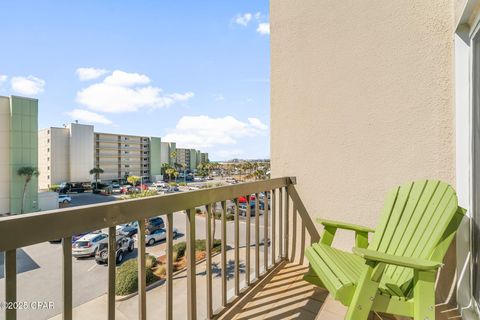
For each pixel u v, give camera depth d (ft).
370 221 6.80
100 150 184.65
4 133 89.56
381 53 6.69
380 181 6.67
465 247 5.42
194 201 4.66
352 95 7.10
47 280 33.73
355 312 3.81
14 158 90.79
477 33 5.12
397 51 6.48
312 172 7.71
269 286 6.63
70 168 160.66
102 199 130.00
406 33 6.37
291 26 8.16
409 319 5.12
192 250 4.64
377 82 6.73
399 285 4.56
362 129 6.94
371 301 3.84
